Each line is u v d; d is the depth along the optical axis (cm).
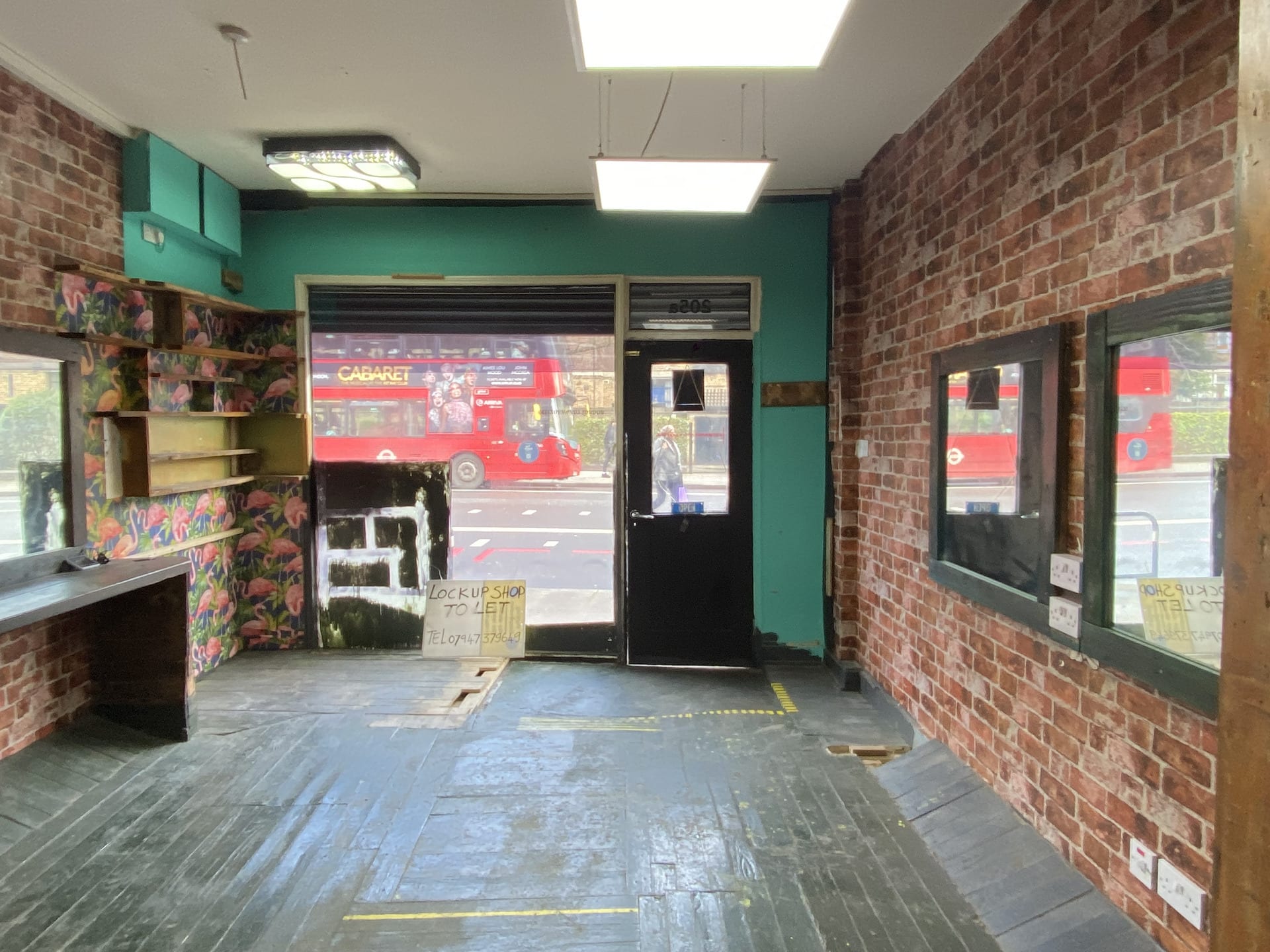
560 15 259
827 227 447
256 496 466
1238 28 166
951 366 298
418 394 695
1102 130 211
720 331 452
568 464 716
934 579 314
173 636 336
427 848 258
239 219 445
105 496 348
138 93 320
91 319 339
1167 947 186
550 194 447
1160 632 189
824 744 343
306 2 252
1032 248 247
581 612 494
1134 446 200
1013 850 241
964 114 294
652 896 233
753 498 456
